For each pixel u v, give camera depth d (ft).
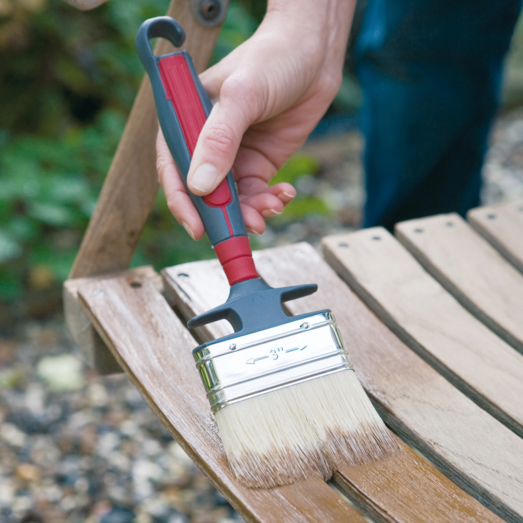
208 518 4.44
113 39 8.43
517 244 3.18
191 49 3.04
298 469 1.87
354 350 2.48
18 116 8.16
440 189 5.01
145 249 7.04
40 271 7.04
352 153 10.75
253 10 10.71
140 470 4.89
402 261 3.05
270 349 1.95
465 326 2.62
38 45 7.97
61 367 5.96
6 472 4.83
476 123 4.72
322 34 2.71
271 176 2.97
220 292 2.84
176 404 2.22
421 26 4.32
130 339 2.55
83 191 6.56
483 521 1.75
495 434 2.09
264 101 2.44
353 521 1.74
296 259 3.07
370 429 1.98
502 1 4.25
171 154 2.37
